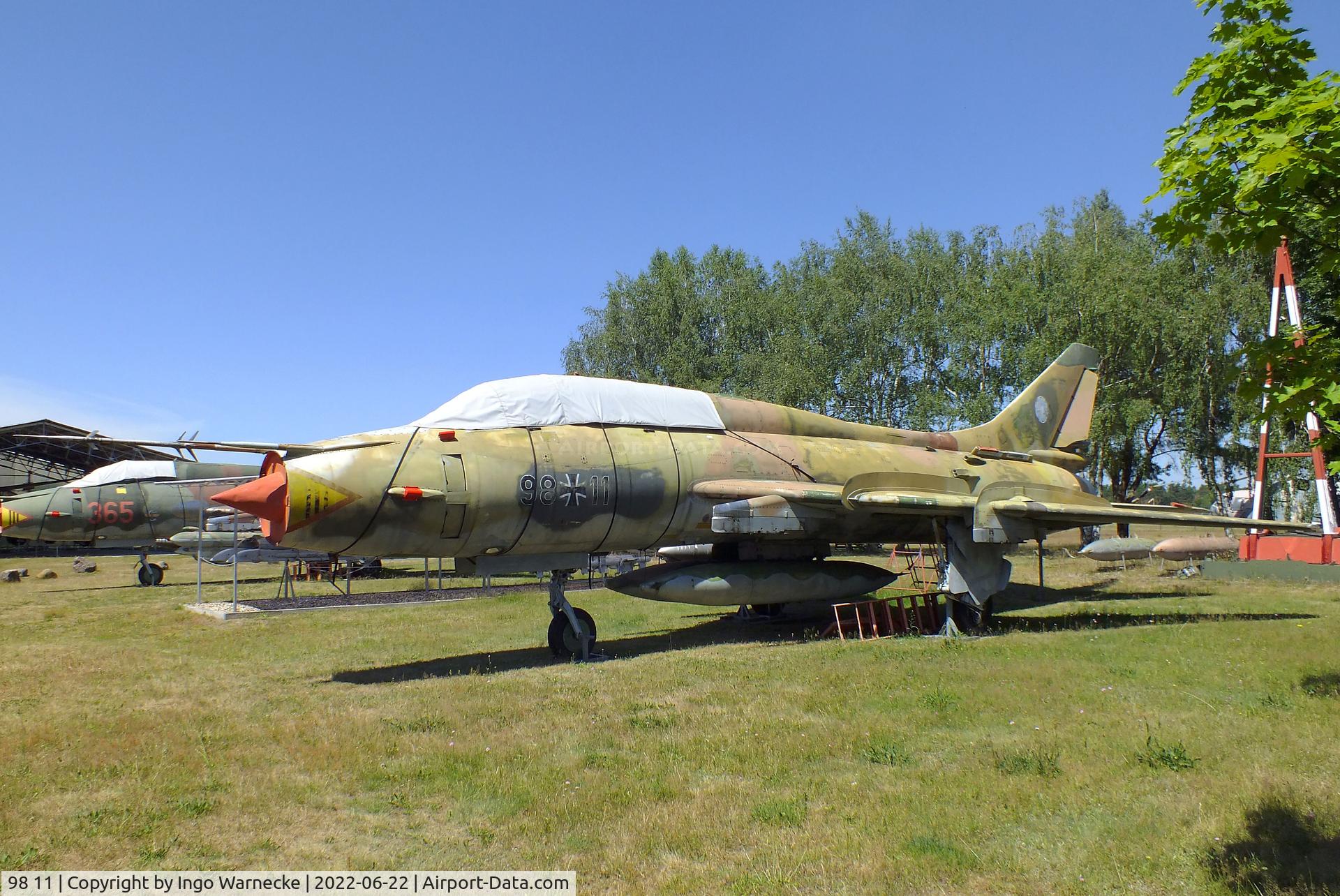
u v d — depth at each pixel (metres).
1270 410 4.46
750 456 13.51
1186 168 4.28
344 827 5.54
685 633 14.20
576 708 8.47
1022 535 13.43
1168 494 42.28
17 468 46.97
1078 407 19.56
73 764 6.82
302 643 13.21
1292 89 4.31
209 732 7.81
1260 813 5.22
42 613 18.53
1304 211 4.25
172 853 5.16
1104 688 8.68
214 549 26.69
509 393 12.00
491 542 11.23
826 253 45.28
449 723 7.93
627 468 12.07
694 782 6.23
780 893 4.45
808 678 9.62
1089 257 34.25
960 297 38.69
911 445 16.70
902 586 21.03
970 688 8.86
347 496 10.12
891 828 5.24
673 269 42.78
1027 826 5.26
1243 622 13.25
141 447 10.06
